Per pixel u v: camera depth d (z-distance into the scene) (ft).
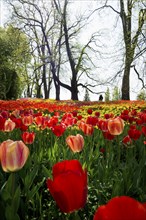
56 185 4.01
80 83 148.56
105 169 11.73
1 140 18.42
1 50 156.87
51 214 9.25
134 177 10.72
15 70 173.58
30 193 9.15
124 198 2.56
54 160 13.60
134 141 19.11
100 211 2.57
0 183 10.57
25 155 6.77
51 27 156.76
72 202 4.06
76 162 4.43
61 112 48.93
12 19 150.82
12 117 21.16
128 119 23.62
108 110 50.65
